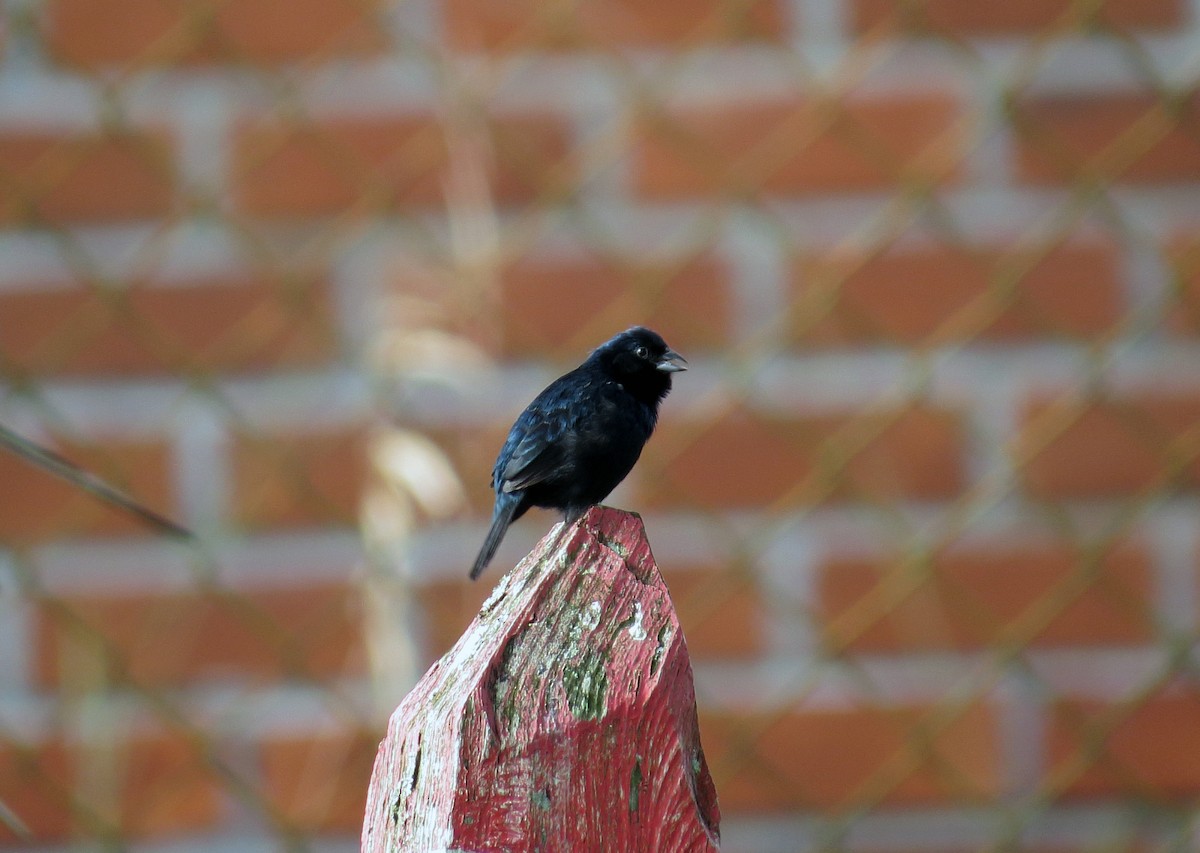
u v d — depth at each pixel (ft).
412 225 23.80
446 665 11.46
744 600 22.77
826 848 22.38
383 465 23.02
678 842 10.48
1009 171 23.57
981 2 23.79
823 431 23.06
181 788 22.38
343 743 22.41
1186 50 23.68
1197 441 22.76
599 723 10.49
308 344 23.48
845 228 23.52
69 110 23.73
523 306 23.56
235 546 22.82
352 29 24.09
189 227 23.66
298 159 23.90
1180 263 23.18
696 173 23.75
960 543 22.76
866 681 22.61
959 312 23.26
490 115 23.98
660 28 24.02
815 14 23.91
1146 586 22.62
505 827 10.30
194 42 23.93
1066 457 22.89
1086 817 22.41
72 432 23.00
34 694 22.43
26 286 23.36
